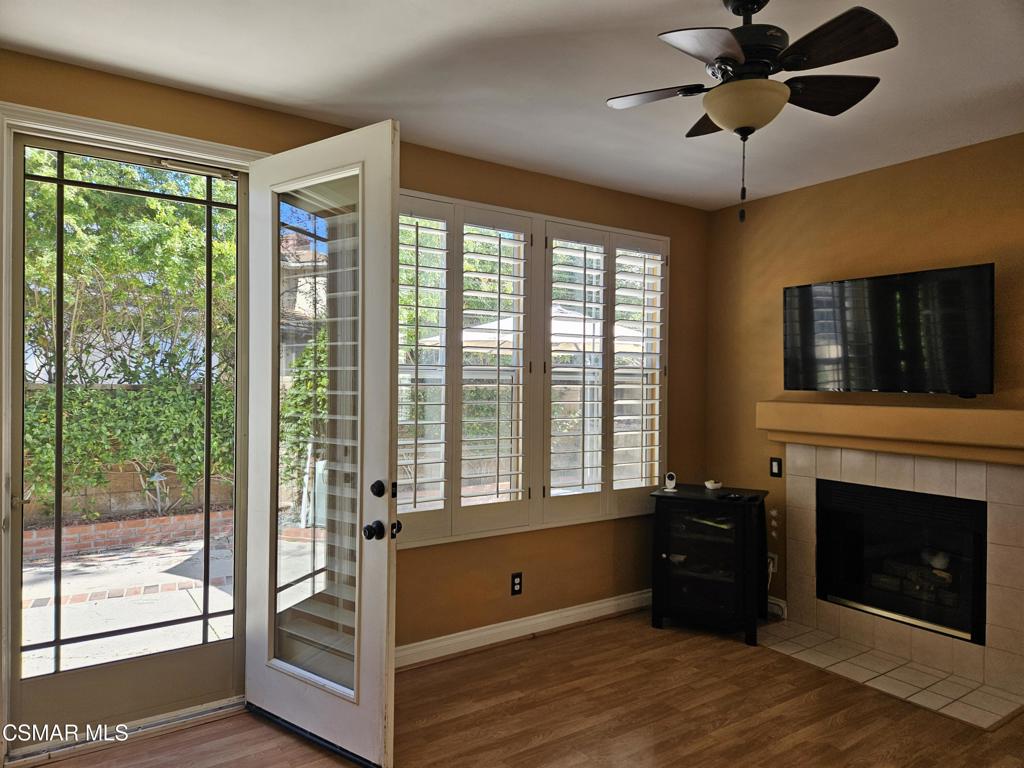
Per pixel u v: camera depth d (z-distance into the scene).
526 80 2.56
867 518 3.62
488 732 2.68
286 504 2.71
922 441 3.23
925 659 3.36
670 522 3.83
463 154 3.42
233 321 2.88
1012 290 3.05
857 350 3.45
